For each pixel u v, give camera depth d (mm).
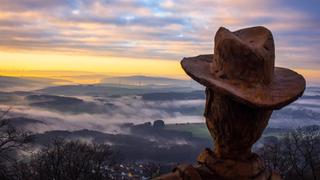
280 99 2191
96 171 46906
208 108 2402
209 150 2434
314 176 37000
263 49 2277
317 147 39375
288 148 39125
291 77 2430
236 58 2252
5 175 41500
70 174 45094
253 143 2367
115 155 54594
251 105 2158
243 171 2312
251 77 2248
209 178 2332
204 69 2422
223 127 2328
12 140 44156
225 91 2184
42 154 46469
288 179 37656
